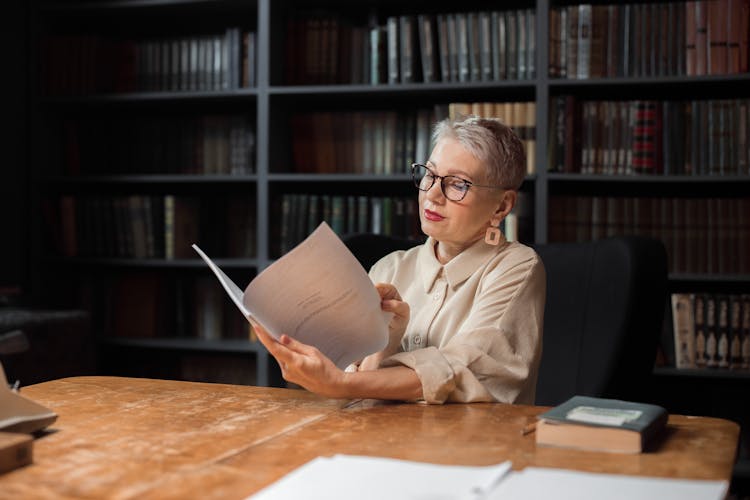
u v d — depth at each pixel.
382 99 3.73
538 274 1.61
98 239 3.78
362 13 3.79
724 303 3.08
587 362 1.82
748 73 3.06
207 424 1.20
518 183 1.68
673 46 3.13
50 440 1.09
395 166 3.45
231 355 3.78
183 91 3.68
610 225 3.19
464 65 3.33
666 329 3.16
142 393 1.46
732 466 0.99
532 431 1.16
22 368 3.06
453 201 1.63
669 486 0.84
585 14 3.19
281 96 3.60
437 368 1.38
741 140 3.09
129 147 3.79
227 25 3.99
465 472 0.90
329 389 1.32
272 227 3.57
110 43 3.79
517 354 1.52
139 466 0.96
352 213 3.47
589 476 0.87
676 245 3.14
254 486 0.89
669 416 1.28
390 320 1.52
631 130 3.17
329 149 3.54
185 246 3.74
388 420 1.24
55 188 4.03
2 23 3.77
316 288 1.32
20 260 3.86
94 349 3.39
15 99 3.83
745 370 3.06
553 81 3.20
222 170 3.68
